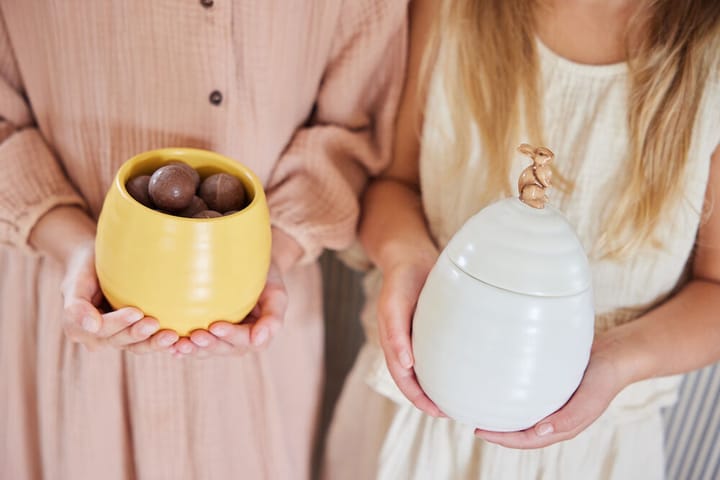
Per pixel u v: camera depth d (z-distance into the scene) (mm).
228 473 917
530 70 754
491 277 535
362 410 933
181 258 591
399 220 823
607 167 747
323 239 814
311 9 772
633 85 727
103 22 724
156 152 669
